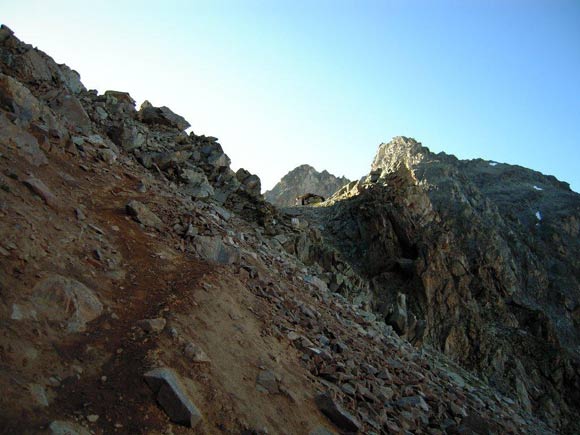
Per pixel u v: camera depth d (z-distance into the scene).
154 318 7.14
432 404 11.45
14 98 10.95
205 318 8.01
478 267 48.91
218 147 27.06
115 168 13.55
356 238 44.38
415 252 42.69
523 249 60.50
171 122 25.88
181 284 8.70
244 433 6.19
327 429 7.41
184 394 5.95
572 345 49.31
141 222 10.65
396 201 45.59
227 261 11.47
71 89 19.81
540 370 40.22
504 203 81.19
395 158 93.75
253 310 9.85
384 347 15.50
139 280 8.29
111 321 6.75
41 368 5.29
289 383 7.98
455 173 67.69
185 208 13.70
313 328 11.38
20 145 9.54
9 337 5.31
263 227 24.72
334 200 59.12
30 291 6.15
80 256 7.76
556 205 79.88
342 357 10.73
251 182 28.27
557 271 62.94
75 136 13.27
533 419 24.06
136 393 5.69
